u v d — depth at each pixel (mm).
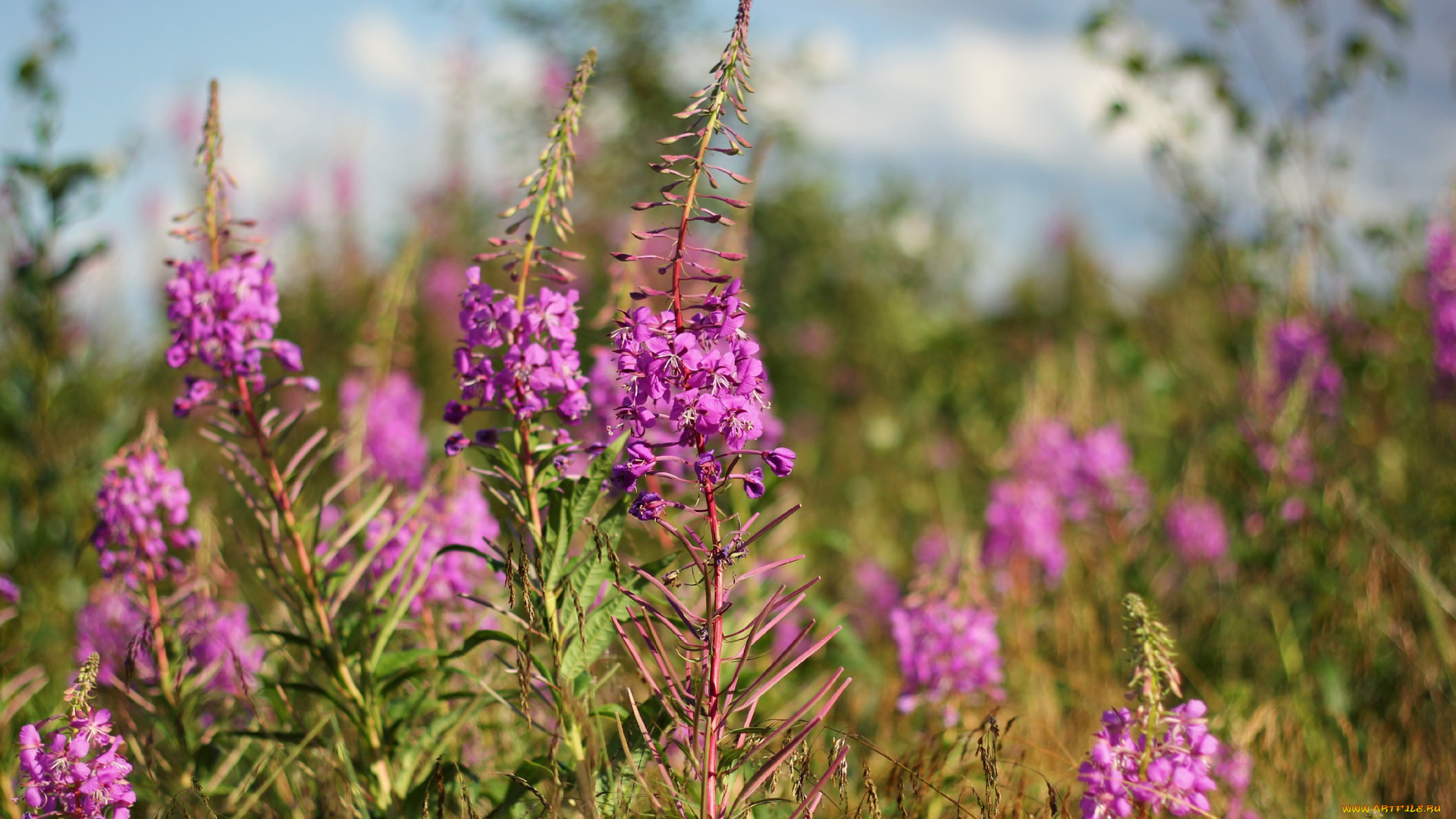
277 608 1980
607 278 2369
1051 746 1951
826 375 5145
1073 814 1767
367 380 2607
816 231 5051
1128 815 1655
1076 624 2213
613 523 1688
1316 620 2195
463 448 1692
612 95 4766
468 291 1674
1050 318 5102
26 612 2162
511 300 1664
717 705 1627
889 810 1817
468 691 1748
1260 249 2816
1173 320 3428
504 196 5109
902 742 1986
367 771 1761
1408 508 2463
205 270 1746
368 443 2439
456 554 1884
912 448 4230
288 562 1762
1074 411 2727
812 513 3432
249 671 1896
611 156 4691
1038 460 2533
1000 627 2234
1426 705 2023
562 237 1684
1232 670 2188
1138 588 2309
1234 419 2740
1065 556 2385
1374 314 2834
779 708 2008
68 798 1658
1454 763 1926
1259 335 2725
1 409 2342
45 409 2361
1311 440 2496
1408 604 2139
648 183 4605
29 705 1972
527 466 1691
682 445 1625
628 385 1623
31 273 2350
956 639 1949
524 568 1653
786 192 5000
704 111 1620
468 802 1663
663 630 1807
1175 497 2631
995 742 1701
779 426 2053
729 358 1606
